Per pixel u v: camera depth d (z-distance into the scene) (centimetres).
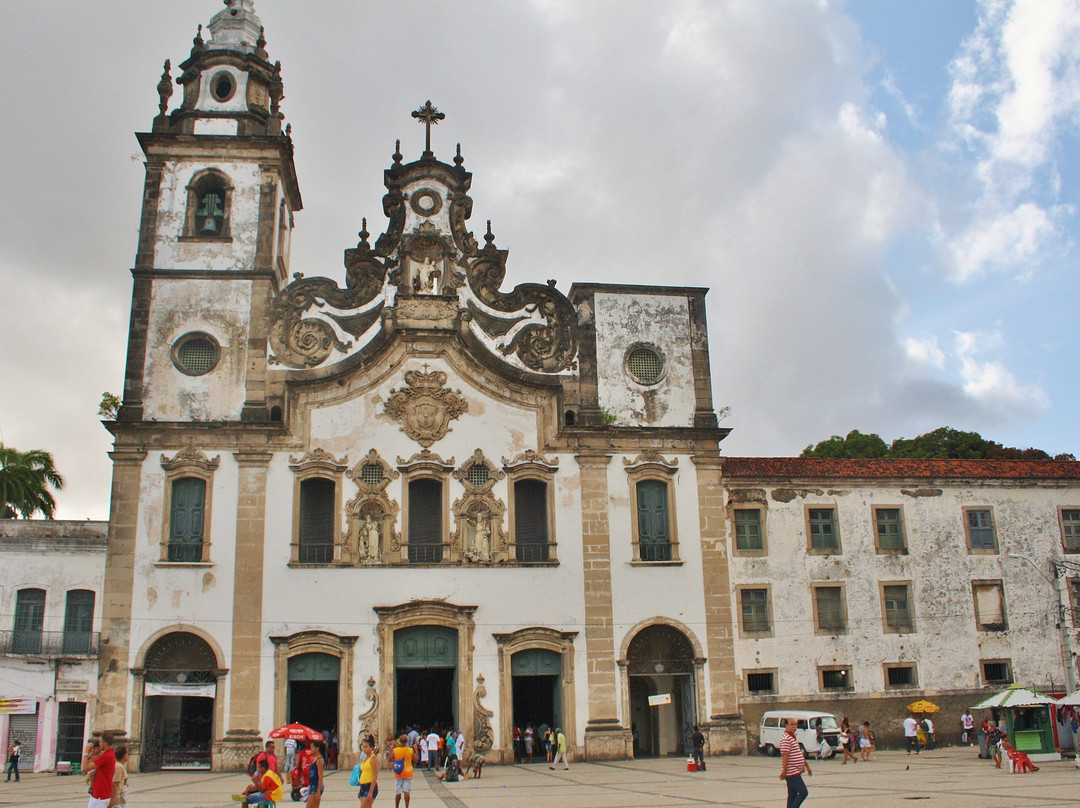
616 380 3794
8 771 3095
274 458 3488
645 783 2648
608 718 3425
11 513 4972
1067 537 4009
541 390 3703
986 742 3306
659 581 3575
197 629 3284
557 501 3600
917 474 3956
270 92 4016
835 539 3841
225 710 3238
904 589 3853
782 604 3738
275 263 3847
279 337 3675
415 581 3438
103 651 3244
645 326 3881
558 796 2369
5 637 3566
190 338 3650
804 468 3931
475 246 3900
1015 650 3850
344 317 3741
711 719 3488
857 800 2053
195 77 4050
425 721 3691
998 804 1906
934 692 3766
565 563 3538
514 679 3706
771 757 3453
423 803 2314
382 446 3566
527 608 3472
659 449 3719
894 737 3697
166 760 3328
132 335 3603
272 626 3319
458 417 3634
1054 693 3819
